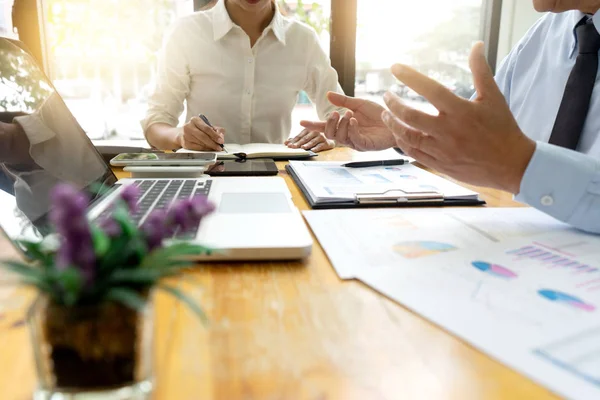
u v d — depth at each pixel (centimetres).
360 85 211
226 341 32
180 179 76
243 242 45
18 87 59
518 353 30
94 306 21
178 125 161
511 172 55
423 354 30
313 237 53
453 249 49
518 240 52
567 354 30
